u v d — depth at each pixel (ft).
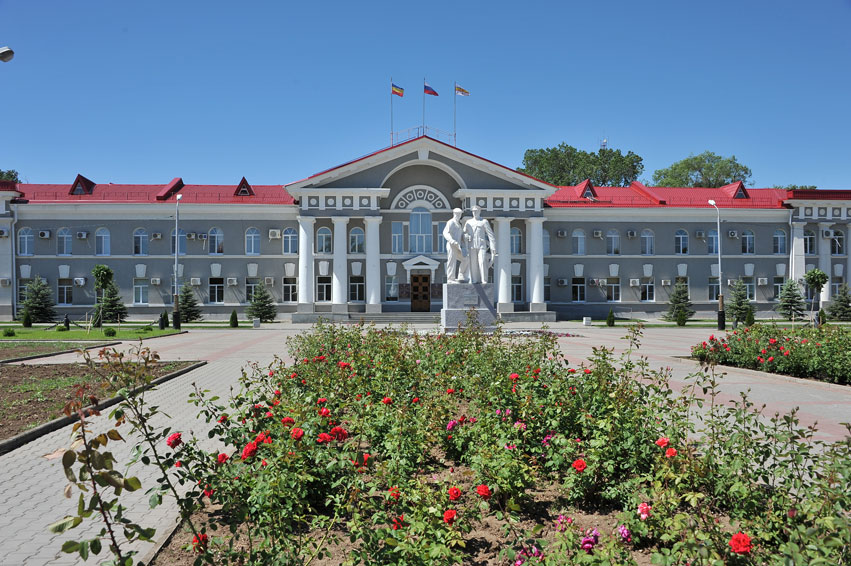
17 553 17.67
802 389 43.98
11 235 142.51
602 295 156.35
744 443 17.54
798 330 56.39
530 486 20.22
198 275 147.02
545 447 20.53
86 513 10.19
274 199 154.61
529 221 148.15
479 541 16.35
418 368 33.96
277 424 19.95
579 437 21.68
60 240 144.56
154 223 146.20
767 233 159.02
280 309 148.15
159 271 145.89
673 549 12.26
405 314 139.64
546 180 264.11
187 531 17.92
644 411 19.90
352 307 144.46
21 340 89.86
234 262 147.74
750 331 56.59
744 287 151.53
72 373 51.39
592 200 162.40
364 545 13.44
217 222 147.84
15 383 45.60
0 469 26.27
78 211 144.25
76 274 144.25
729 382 47.42
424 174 149.69
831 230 157.69
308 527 17.31
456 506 16.42
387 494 15.11
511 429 20.58
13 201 143.23
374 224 141.90
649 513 14.78
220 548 13.70
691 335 106.32
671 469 16.29
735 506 15.67
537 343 42.11
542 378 26.61
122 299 144.87
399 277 148.46
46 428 32.27
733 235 157.58
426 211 150.00
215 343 89.81
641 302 156.66
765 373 50.11
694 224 158.10
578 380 24.61
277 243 148.56
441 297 148.97
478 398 25.67
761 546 13.93
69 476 9.98
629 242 157.07
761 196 169.07
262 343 89.76
